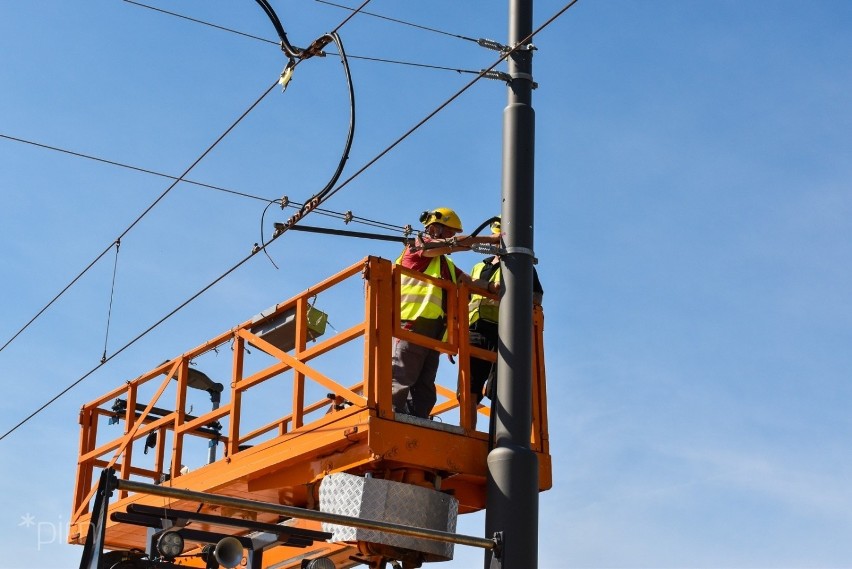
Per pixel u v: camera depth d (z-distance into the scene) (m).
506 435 8.74
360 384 10.59
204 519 8.20
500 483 8.61
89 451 12.48
